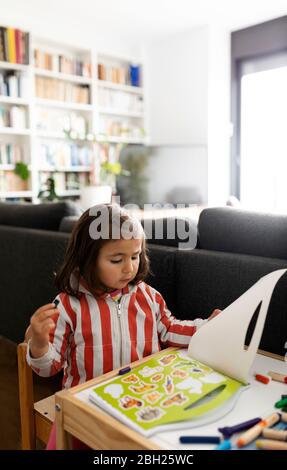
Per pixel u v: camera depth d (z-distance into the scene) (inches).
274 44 175.6
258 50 181.2
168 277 48.3
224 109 192.9
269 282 30.0
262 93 185.0
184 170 184.1
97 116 189.5
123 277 35.3
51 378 73.5
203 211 50.2
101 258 34.8
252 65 186.1
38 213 77.6
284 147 181.5
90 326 36.8
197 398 26.4
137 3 161.2
